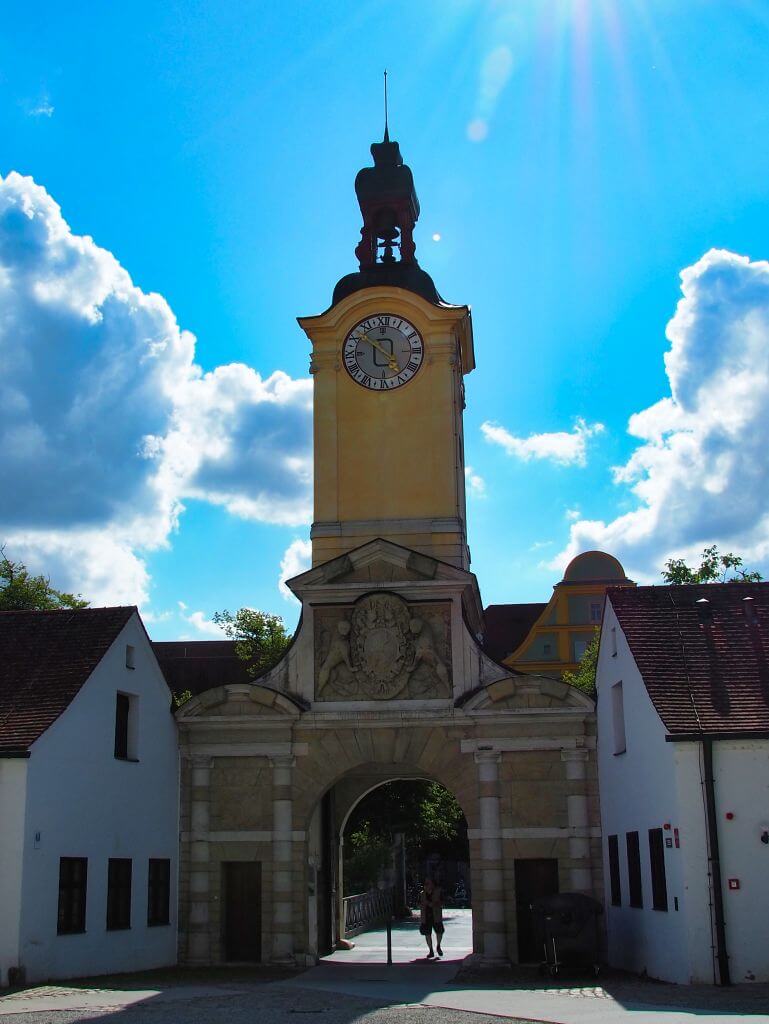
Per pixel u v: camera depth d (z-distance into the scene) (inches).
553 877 1275.8
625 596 1230.3
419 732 1311.5
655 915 1063.6
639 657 1119.6
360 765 1325.0
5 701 1115.3
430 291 1496.1
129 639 1243.2
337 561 1347.2
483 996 906.1
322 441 1462.8
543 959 1210.0
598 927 1244.5
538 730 1294.3
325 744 1325.0
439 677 1315.2
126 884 1200.8
